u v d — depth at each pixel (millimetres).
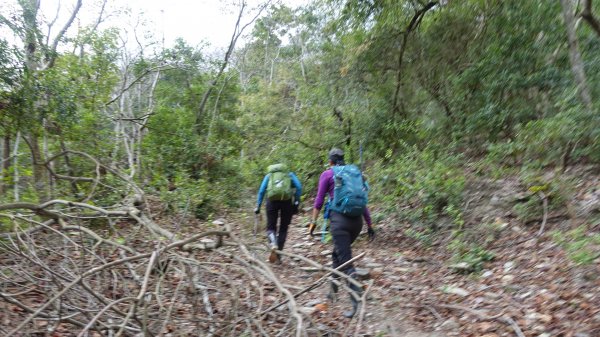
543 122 9406
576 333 4543
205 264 5379
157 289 4367
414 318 5480
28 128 8922
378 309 5699
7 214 6105
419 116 14602
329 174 6016
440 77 14281
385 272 7168
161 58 15734
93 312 4566
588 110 9039
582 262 5848
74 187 10086
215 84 17125
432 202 8828
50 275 5289
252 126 17344
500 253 7105
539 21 12359
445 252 7668
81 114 10711
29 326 4590
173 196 10719
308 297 6211
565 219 7496
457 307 5500
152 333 4070
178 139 13969
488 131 11891
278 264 7629
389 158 12625
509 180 9242
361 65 15047
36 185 9352
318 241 9180
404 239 8633
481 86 12703
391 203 9383
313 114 15750
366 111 15148
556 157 9180
